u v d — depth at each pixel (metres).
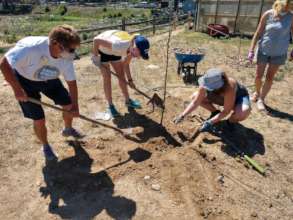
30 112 3.75
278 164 4.48
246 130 5.29
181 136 4.90
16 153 4.38
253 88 7.28
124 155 4.38
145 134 4.93
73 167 4.12
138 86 7.00
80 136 4.71
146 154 4.41
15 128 4.95
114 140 4.74
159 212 3.50
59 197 3.67
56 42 3.21
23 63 3.38
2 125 5.00
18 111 5.46
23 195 3.68
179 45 12.36
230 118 5.02
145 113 5.61
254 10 16.23
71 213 3.46
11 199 3.62
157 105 5.89
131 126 5.16
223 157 4.48
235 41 14.34
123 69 5.28
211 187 3.89
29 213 3.45
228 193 3.83
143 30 15.38
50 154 4.23
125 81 5.37
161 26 18.03
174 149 4.55
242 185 4.00
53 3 71.94
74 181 3.89
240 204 3.69
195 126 5.22
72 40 3.21
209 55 10.62
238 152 4.62
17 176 3.96
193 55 7.22
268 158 4.60
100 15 57.94
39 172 4.04
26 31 19.09
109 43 4.62
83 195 3.70
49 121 5.18
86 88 6.67
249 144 4.89
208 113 5.72
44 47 3.35
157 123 5.26
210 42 13.62
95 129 5.03
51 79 3.78
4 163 4.18
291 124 5.60
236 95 4.78
